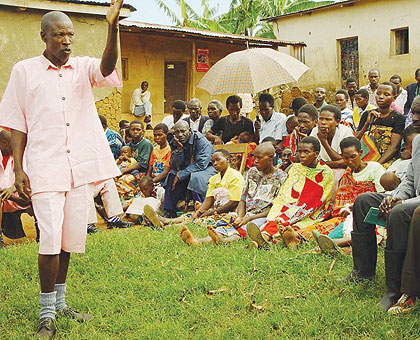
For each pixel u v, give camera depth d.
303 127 7.07
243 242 5.77
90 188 4.06
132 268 5.12
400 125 6.59
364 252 4.33
